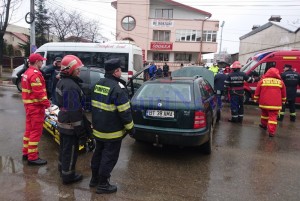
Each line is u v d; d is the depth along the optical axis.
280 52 11.58
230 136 6.62
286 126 8.02
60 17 35.00
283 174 4.42
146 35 36.25
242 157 5.16
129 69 11.93
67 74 3.67
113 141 3.49
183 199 3.52
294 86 8.54
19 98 10.93
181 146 4.69
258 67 11.86
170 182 4.00
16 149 5.05
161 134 4.65
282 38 26.58
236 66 7.95
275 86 6.67
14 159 4.60
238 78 7.97
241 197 3.63
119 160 4.82
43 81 4.31
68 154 3.71
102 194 3.56
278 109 6.66
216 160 4.95
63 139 3.72
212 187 3.88
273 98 6.62
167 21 36.12
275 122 6.66
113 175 4.17
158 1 37.78
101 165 3.51
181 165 4.67
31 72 4.20
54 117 5.36
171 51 37.28
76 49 12.51
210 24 36.25
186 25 36.22
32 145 4.34
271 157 5.21
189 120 4.58
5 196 3.41
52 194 3.50
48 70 6.40
